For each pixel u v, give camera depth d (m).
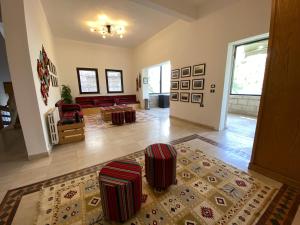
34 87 2.28
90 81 7.00
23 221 1.33
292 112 1.59
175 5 3.40
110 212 1.27
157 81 8.19
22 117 2.28
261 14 2.64
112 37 5.96
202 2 3.55
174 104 5.15
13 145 3.00
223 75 3.45
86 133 3.69
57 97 5.03
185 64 4.46
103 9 3.81
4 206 1.49
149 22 4.60
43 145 2.47
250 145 2.85
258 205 1.45
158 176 1.61
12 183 1.84
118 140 3.21
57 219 1.33
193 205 1.46
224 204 1.46
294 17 1.47
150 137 3.35
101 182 1.22
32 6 2.55
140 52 6.99
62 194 1.63
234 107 6.02
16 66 2.13
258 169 1.95
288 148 1.66
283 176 1.74
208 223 1.27
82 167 2.17
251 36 2.83
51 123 2.71
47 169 2.13
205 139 3.16
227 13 3.18
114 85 7.64
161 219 1.31
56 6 3.63
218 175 1.92
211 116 3.87
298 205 1.44
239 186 1.71
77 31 5.32
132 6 3.68
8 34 2.03
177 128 4.00
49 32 4.57
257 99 5.29
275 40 1.62
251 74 5.43
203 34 3.79
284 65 1.58
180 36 4.51
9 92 4.14
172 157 1.59
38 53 2.70
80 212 1.40
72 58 6.45
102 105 6.62
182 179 1.84
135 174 1.32
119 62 7.57
